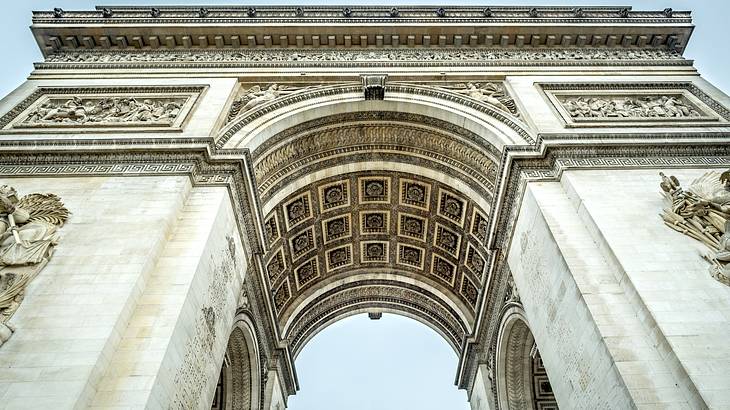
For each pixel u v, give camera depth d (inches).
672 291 677.3
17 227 737.6
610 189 864.9
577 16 1430.9
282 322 1533.0
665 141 965.8
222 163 940.6
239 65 1294.3
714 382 565.3
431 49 1390.3
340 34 1375.5
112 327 611.2
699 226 765.9
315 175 1310.3
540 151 973.8
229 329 898.7
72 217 784.9
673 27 1393.9
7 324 605.9
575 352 740.0
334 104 1190.9
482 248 1338.6
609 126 1049.5
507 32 1390.3
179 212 834.2
